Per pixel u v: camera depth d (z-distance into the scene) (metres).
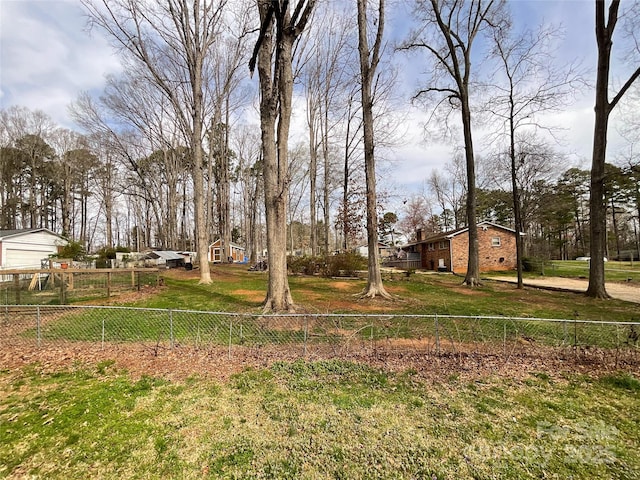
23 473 2.05
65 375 3.67
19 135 28.81
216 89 19.23
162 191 31.44
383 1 9.54
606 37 9.77
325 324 5.61
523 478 2.00
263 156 6.95
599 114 9.99
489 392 3.21
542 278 16.59
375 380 3.47
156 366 3.92
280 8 6.30
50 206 34.50
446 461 2.16
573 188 26.89
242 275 17.41
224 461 2.16
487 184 27.30
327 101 22.08
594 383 3.43
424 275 18.20
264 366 3.89
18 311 6.70
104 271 9.42
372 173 9.91
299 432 2.50
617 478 1.99
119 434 2.47
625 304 8.58
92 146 25.20
